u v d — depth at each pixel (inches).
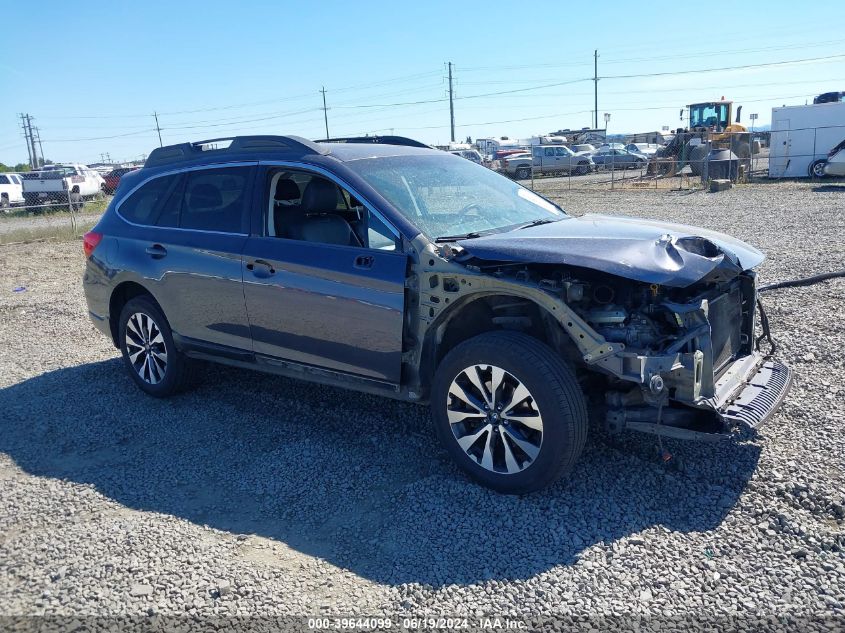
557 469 144.3
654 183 1131.3
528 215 194.2
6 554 139.4
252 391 227.5
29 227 915.4
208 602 122.6
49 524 150.8
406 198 175.8
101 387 239.9
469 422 158.6
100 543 142.3
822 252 395.2
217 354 203.3
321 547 139.0
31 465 181.5
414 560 132.6
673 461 163.8
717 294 163.3
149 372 223.5
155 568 132.8
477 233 170.1
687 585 121.2
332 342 174.6
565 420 141.2
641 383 137.2
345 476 167.5
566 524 141.0
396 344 162.9
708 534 135.4
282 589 125.6
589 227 170.9
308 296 175.5
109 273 226.4
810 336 241.4
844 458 158.6
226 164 202.5
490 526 142.0
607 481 156.8
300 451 181.5
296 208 191.9
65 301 398.0
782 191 853.2
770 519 138.6
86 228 851.4
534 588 122.3
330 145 194.9
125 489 166.1
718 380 157.8
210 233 200.4
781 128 1053.8
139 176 231.6
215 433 196.7
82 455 186.7
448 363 155.6
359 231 175.0
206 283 198.2
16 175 1311.5
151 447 189.6
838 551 127.3
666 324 148.3
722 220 593.6
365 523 146.9
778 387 162.9
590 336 139.7
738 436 171.2
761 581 121.1
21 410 220.8
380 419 199.5
